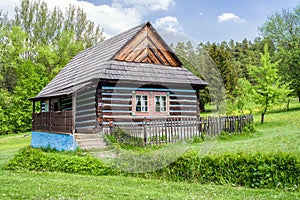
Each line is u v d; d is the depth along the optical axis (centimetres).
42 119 1512
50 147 1374
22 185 663
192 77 1210
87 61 1557
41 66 3153
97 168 810
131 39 1178
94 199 559
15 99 2850
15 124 2914
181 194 604
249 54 5034
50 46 3359
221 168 697
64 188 639
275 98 2012
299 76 2909
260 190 636
